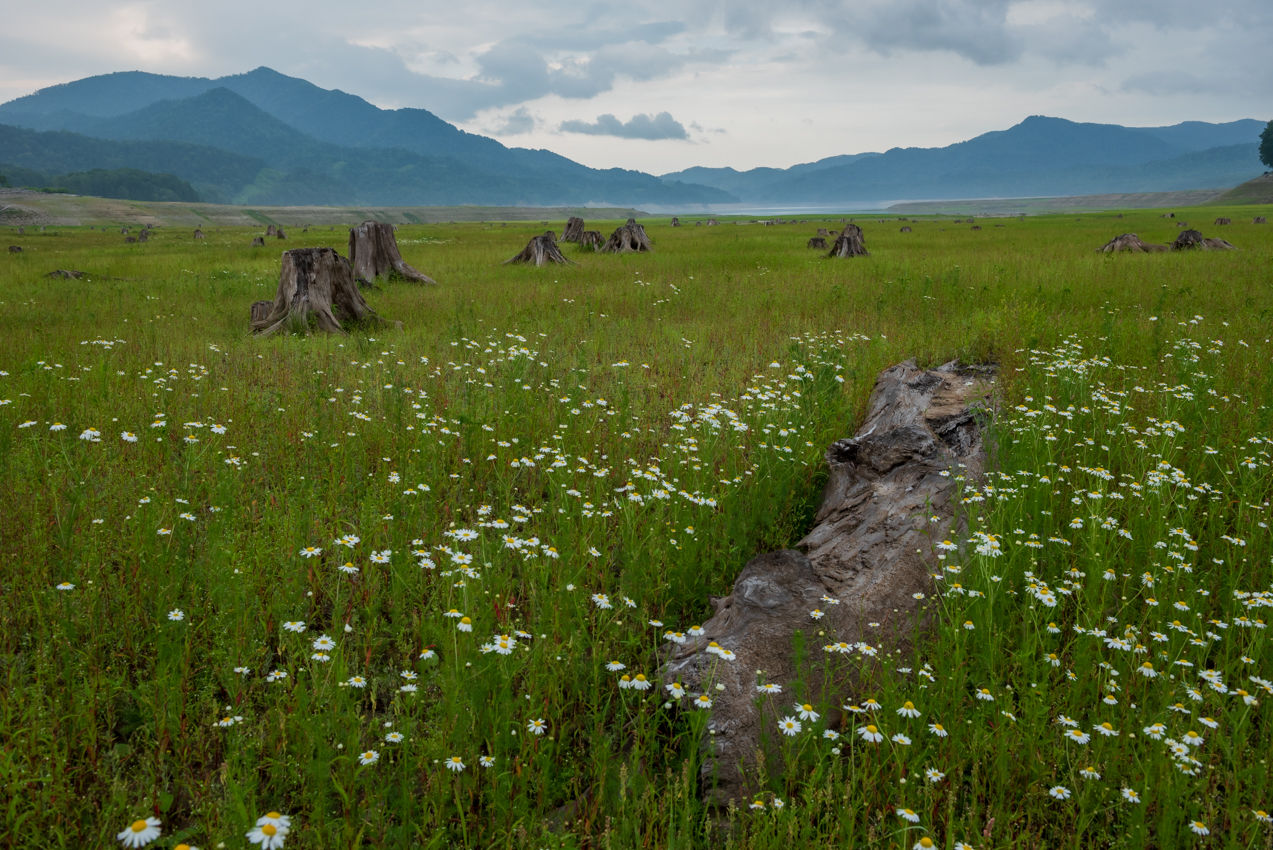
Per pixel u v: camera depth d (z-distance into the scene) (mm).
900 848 2750
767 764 3285
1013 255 27422
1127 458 5871
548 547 4359
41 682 3449
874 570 4570
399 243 43406
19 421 6887
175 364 9734
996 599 4031
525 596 4602
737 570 5059
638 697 3797
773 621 4000
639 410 8109
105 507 5305
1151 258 24609
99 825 2971
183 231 94438
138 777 3182
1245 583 4473
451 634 3490
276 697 3516
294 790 3191
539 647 3668
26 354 9875
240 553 4512
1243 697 3324
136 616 4109
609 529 5520
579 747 3508
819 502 6270
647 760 3414
